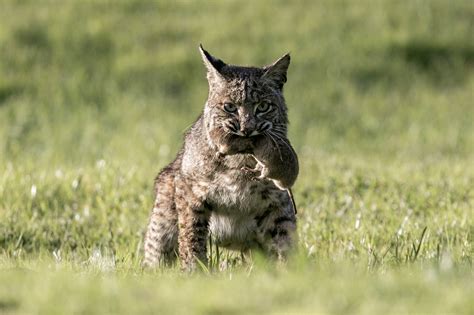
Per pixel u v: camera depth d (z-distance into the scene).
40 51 64.75
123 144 50.78
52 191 30.73
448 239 23.62
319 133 56.88
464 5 73.06
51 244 26.58
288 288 16.03
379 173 34.72
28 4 70.31
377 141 55.38
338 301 15.02
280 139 20.86
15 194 30.14
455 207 28.66
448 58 67.31
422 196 30.50
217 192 22.42
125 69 63.53
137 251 24.86
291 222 22.73
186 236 22.70
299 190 31.64
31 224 27.42
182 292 16.12
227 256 23.50
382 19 70.38
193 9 71.38
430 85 64.50
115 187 31.45
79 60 64.25
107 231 27.03
